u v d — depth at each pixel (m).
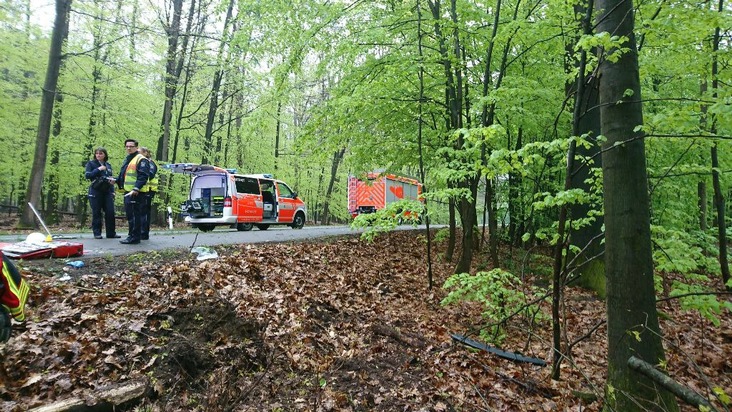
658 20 3.81
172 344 3.78
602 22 3.82
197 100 21.12
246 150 22.86
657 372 3.00
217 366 3.78
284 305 5.39
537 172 8.82
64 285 4.59
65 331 3.74
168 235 9.45
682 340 6.04
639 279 3.46
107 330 3.84
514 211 10.85
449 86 8.03
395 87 8.04
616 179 3.55
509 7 8.19
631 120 3.55
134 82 16.20
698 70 5.32
